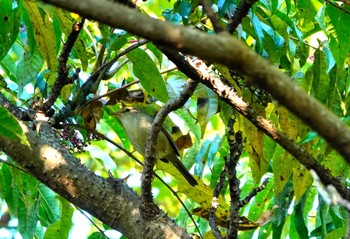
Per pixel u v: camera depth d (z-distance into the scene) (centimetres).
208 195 869
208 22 791
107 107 1014
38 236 1098
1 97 746
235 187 696
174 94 873
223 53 323
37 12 783
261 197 1019
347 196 638
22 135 520
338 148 322
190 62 648
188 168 1006
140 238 687
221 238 730
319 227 966
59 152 696
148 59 779
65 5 329
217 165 969
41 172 690
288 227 1085
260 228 994
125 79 1006
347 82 870
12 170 880
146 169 675
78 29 728
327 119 322
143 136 968
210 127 1343
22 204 916
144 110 981
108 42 760
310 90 876
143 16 327
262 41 781
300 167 833
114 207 693
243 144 835
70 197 694
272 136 659
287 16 834
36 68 858
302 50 895
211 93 822
